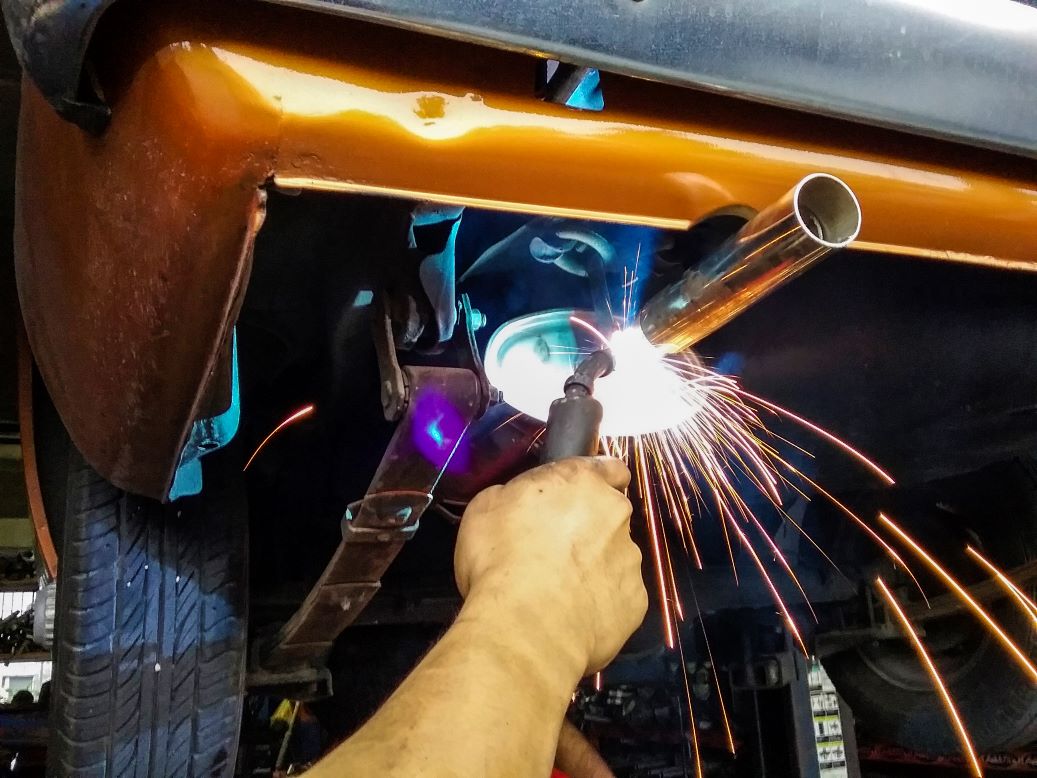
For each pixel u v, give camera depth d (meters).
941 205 0.86
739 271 0.73
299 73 0.61
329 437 1.40
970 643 2.00
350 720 1.91
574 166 0.70
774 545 1.91
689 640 2.29
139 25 0.61
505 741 0.61
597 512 0.78
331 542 1.64
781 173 0.77
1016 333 1.19
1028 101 0.82
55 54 0.61
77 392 1.01
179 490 1.13
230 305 0.70
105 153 0.70
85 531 1.21
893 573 2.03
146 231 0.68
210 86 0.59
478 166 0.66
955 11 0.79
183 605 1.25
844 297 1.27
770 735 2.22
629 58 0.66
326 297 1.00
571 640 0.71
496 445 1.21
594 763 0.96
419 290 0.86
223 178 0.61
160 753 1.22
